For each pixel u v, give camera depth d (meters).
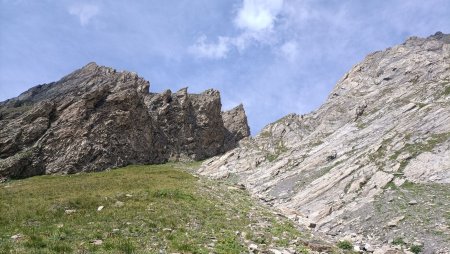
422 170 51.69
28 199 35.75
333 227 43.59
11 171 73.56
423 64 112.81
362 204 47.38
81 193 39.28
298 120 126.81
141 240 23.11
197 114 137.62
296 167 80.50
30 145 83.38
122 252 20.34
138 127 107.00
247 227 30.06
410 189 47.53
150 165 102.31
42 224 26.34
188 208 33.88
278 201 60.47
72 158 83.31
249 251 23.16
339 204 49.69
